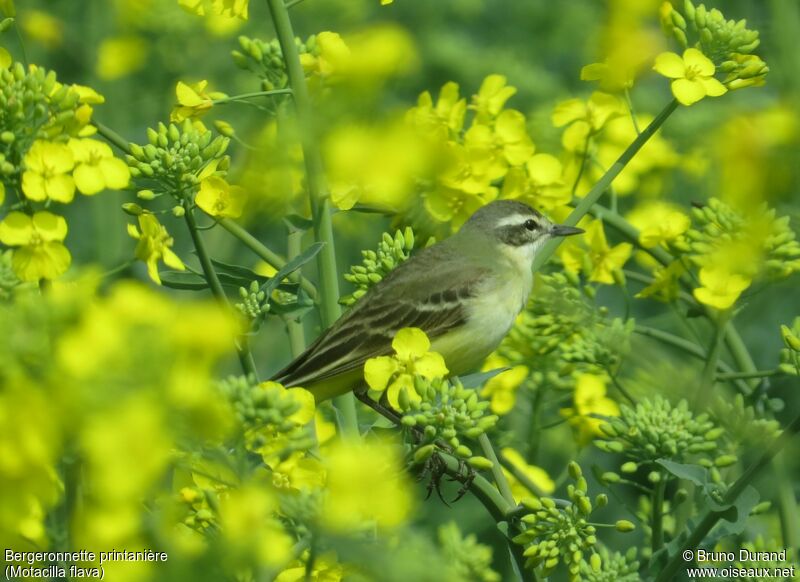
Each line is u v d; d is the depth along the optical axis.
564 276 12.43
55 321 6.83
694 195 14.91
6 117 8.45
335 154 10.41
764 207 10.17
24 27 16.66
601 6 19.88
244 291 9.80
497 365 12.78
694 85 10.66
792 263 10.84
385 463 7.75
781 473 11.24
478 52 18.83
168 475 8.05
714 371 11.48
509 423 13.88
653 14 12.32
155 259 9.12
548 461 14.25
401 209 12.02
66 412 6.43
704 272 10.96
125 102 16.61
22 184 8.30
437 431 8.78
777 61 9.67
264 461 7.62
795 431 8.76
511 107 18.28
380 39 10.77
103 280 9.51
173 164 9.72
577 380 12.21
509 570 13.62
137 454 6.40
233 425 7.23
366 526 7.52
